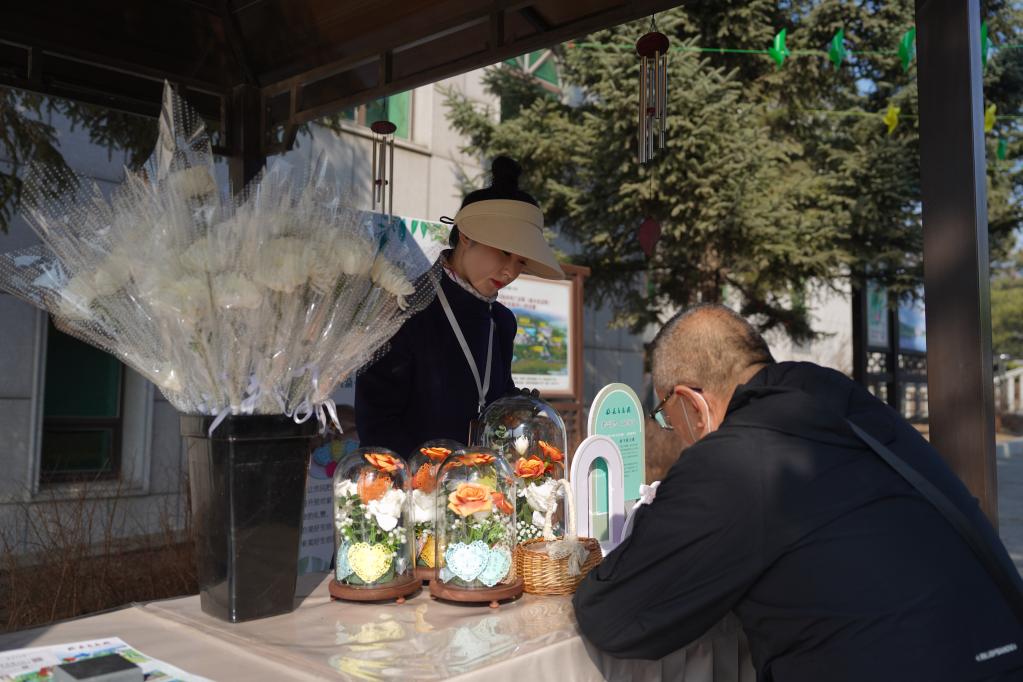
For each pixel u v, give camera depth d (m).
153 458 5.38
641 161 2.51
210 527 1.29
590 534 1.76
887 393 11.34
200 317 1.23
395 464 1.43
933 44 1.84
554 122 7.14
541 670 1.13
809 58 7.14
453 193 8.05
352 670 1.04
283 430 1.29
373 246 1.37
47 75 2.54
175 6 2.64
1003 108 6.23
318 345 1.32
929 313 1.83
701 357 1.43
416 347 1.95
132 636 1.21
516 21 2.46
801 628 1.12
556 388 5.01
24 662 1.07
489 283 2.04
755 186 6.48
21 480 4.71
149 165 1.29
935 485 1.23
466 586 1.35
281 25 2.74
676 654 1.39
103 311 1.27
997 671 1.09
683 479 1.20
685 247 6.99
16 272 1.26
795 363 1.39
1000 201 7.23
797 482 1.15
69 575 3.59
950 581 1.12
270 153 2.96
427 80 2.65
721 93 6.47
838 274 7.62
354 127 6.96
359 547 1.38
